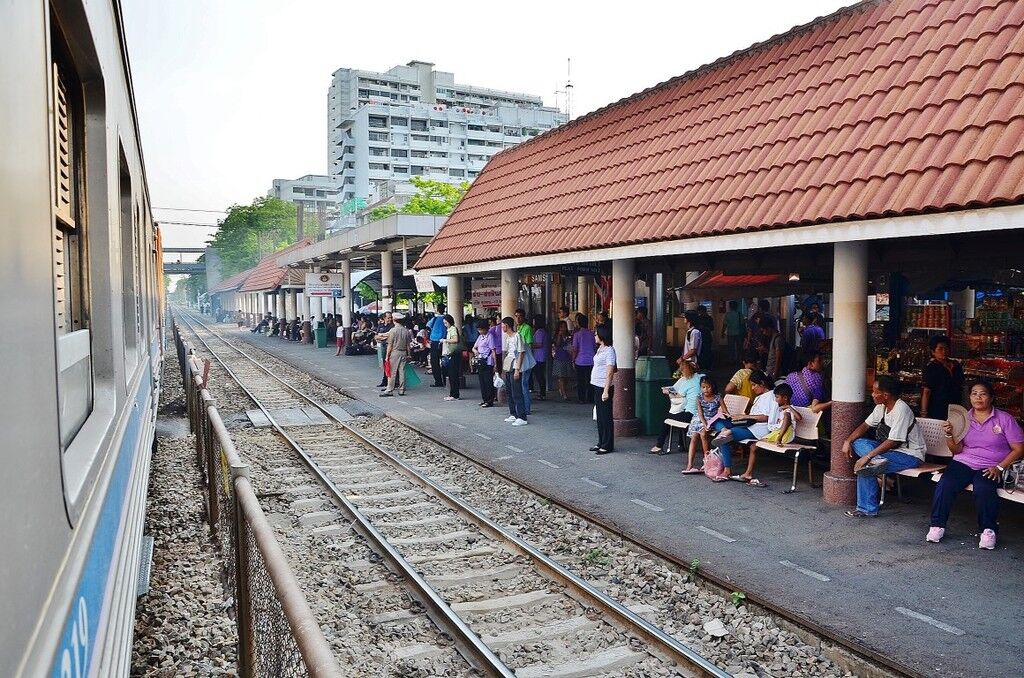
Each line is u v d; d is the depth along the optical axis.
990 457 6.84
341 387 20.19
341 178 121.00
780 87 9.82
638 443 11.83
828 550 6.88
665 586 6.36
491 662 5.02
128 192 6.63
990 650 4.95
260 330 54.25
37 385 1.90
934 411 8.98
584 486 9.34
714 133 10.31
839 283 8.03
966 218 6.18
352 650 5.32
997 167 6.12
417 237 21.47
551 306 21.25
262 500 9.26
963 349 11.74
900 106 7.70
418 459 11.43
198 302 147.88
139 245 8.21
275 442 12.95
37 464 1.85
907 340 11.88
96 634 2.71
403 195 57.28
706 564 6.57
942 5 8.41
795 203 7.81
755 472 9.89
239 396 19.11
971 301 13.91
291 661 2.20
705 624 5.65
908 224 6.63
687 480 9.51
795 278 12.88
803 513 8.00
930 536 7.02
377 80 125.69
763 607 5.71
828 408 10.21
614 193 11.52
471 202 17.28
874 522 7.65
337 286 33.56
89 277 4.08
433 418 14.76
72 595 2.12
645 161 11.44
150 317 12.20
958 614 5.50
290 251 38.72
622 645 5.40
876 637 5.16
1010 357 11.00
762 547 6.98
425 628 5.72
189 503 8.89
